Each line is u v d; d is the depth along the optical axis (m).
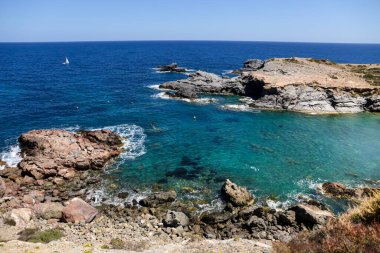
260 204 28.19
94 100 66.25
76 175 33.59
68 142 38.09
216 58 181.50
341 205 27.81
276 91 63.44
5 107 58.41
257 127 50.28
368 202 12.19
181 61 159.25
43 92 73.25
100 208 27.62
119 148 40.41
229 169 35.00
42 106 60.12
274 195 29.62
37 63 143.25
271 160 37.41
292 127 50.47
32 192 29.78
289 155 38.91
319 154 39.19
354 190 29.48
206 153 39.44
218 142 43.31
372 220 11.31
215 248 17.09
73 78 96.19
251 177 33.16
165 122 52.16
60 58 175.00
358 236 10.14
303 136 46.00
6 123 49.16
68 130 46.72
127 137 44.53
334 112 60.38
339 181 32.25
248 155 38.88
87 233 22.92
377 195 12.16
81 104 62.38
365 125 51.84
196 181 32.34
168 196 28.66
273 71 78.19
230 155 38.84
